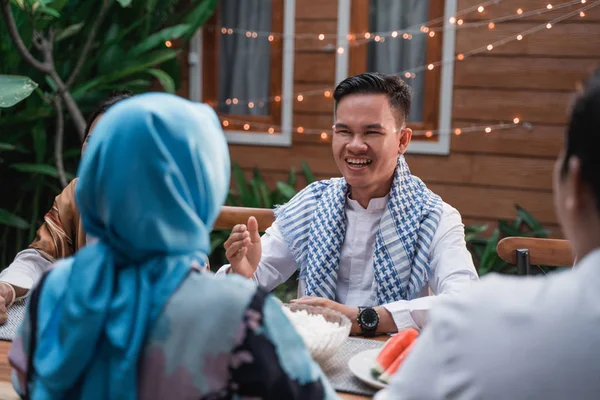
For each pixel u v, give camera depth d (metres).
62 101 3.63
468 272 1.82
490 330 0.72
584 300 0.71
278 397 0.81
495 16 3.95
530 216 3.95
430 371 0.75
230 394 0.81
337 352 1.46
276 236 2.02
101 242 0.87
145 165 0.80
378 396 0.83
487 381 0.71
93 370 0.82
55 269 0.93
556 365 0.69
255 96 4.52
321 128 4.36
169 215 0.81
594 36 3.79
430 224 1.88
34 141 3.65
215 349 0.80
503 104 3.98
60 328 0.83
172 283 0.83
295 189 4.46
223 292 0.82
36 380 0.87
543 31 3.87
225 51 4.54
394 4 4.17
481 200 4.09
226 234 4.13
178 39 4.43
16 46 3.12
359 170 1.84
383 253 1.88
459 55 4.03
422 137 4.16
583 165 0.72
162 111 0.82
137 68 3.66
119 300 0.82
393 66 4.21
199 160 0.84
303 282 2.04
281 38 4.40
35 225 3.83
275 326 0.83
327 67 4.30
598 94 0.71
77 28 3.58
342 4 4.22
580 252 0.77
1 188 3.95
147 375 0.81
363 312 1.65
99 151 0.82
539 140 3.94
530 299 0.73
